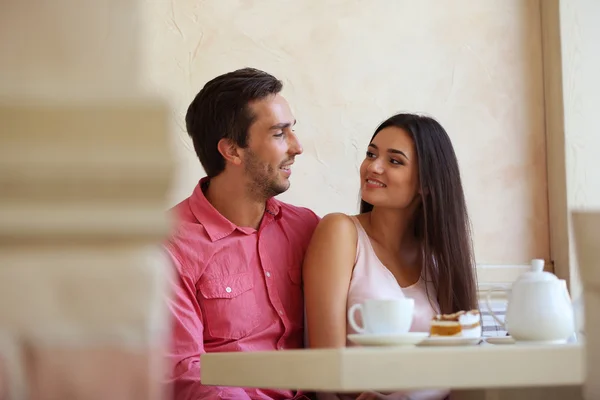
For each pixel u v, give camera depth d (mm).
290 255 2252
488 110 3180
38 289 834
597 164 3129
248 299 2164
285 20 3012
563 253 3117
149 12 2895
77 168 831
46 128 833
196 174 2865
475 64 3178
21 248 837
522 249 3172
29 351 832
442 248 2223
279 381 1367
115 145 838
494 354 1305
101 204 840
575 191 3121
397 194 2199
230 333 2139
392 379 1277
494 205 3166
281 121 2268
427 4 3150
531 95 3217
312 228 2324
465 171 3150
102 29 858
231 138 2256
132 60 860
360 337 1503
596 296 1104
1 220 823
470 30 3184
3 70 840
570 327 1658
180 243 2148
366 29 3088
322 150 3016
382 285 2133
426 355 1285
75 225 834
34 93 833
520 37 3223
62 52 850
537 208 3197
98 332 840
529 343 1648
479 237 3145
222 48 2947
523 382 1309
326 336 2062
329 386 1287
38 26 849
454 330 1666
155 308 851
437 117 3137
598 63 3150
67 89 842
